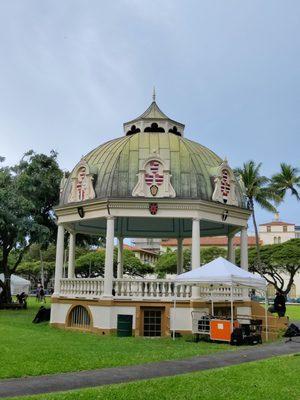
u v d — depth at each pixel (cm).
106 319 2445
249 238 10806
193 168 2645
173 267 7931
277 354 1761
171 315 2433
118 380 1238
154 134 2830
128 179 2589
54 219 4400
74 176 2783
